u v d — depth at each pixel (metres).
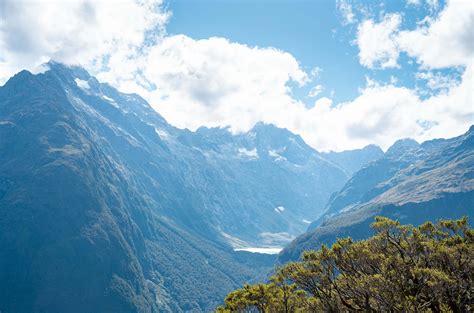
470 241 48.31
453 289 42.28
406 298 41.03
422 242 47.97
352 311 48.12
